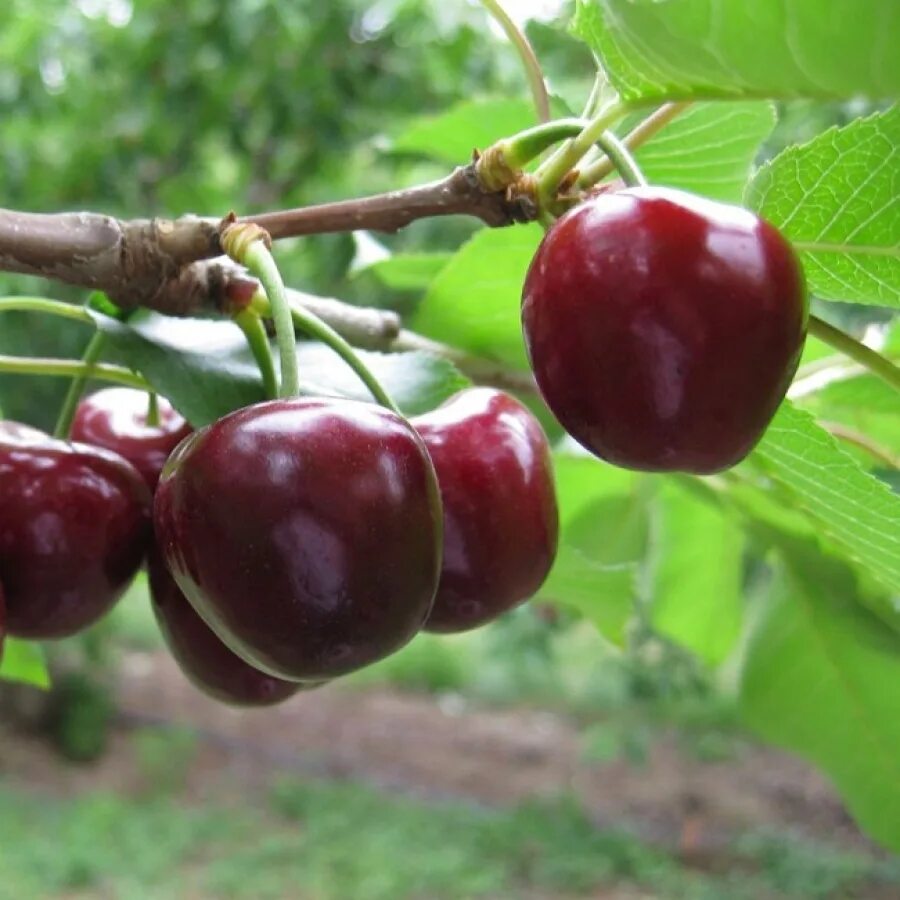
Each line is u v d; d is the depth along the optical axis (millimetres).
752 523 172
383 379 131
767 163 102
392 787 1007
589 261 90
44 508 116
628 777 1046
